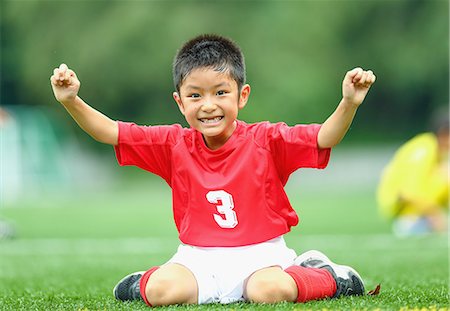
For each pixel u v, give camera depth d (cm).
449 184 3094
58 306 1166
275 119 8369
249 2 8362
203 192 1129
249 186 1124
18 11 8488
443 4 8325
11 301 1251
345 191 6956
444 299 1169
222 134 1132
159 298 1089
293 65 8406
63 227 3688
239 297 1107
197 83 1097
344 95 1066
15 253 2561
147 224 3806
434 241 2827
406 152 3142
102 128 1147
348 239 2986
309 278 1093
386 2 8431
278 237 1144
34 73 8488
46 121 7175
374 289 1259
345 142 8788
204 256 1116
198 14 8200
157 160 1164
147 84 8381
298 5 8450
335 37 8562
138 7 8244
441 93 8556
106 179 8094
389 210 3166
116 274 1825
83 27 8406
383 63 8581
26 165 7038
